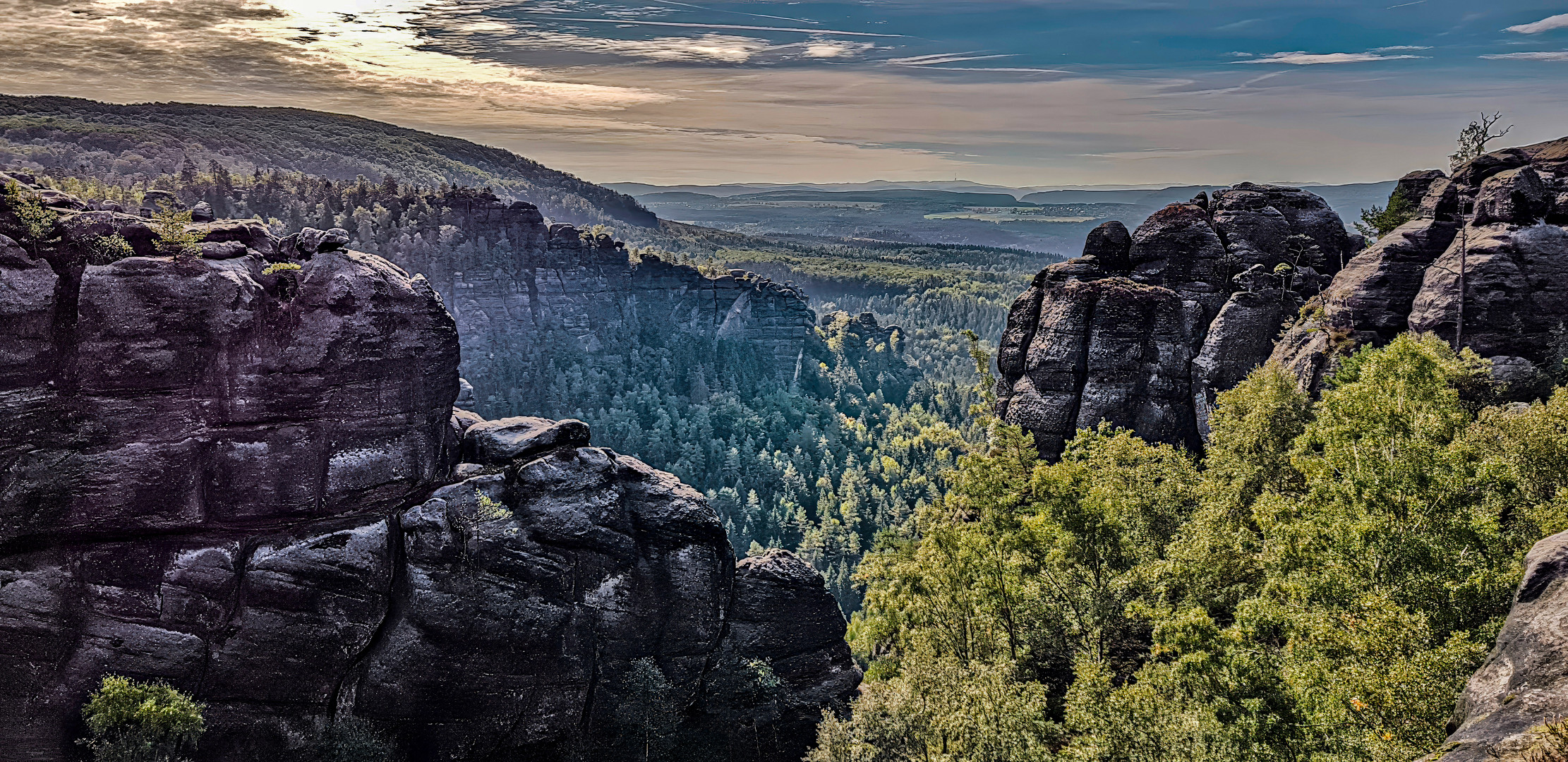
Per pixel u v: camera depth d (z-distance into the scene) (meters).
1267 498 54.66
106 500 51.03
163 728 49.66
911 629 69.12
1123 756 39.97
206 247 53.41
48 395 49.75
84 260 50.50
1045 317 91.69
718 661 65.00
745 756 64.62
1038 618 58.56
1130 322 87.44
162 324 51.19
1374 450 47.34
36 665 50.62
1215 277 95.44
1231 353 86.94
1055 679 57.94
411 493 58.78
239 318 52.75
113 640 51.75
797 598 67.75
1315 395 76.19
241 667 53.84
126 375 50.75
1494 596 38.59
